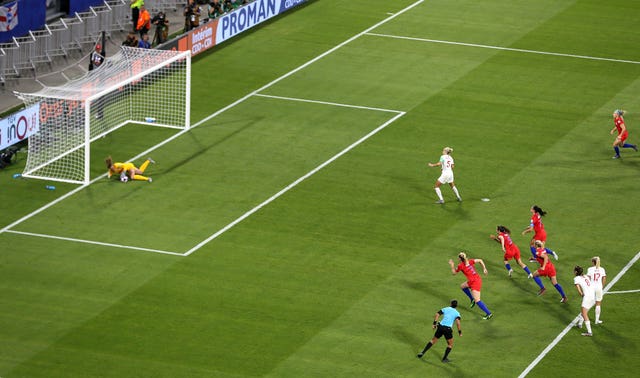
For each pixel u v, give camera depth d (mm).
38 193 98625
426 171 103500
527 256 90312
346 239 91750
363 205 97188
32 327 79250
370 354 77250
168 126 111938
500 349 78375
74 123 109625
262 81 122812
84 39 130625
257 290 84438
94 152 106375
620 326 81188
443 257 89500
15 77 121625
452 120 114062
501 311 82938
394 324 80750
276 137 109812
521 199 98750
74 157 105125
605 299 84438
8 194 98438
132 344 77562
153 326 79688
